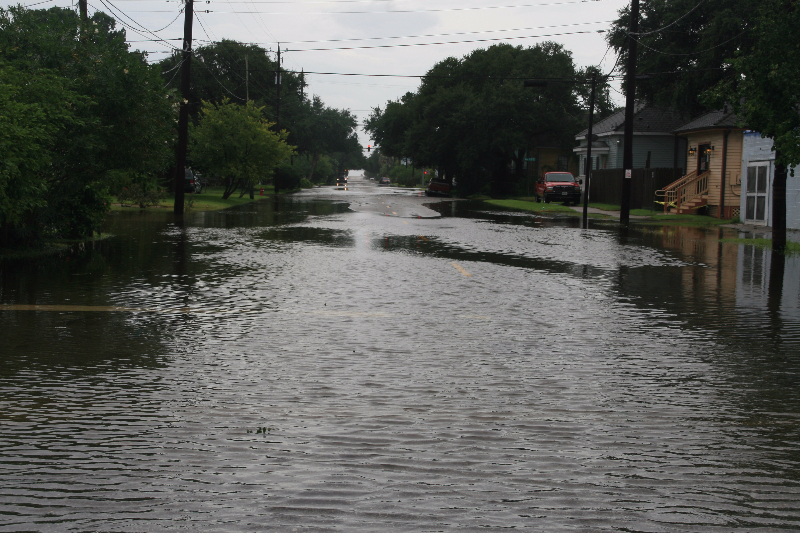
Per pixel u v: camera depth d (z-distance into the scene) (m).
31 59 20.08
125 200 41.44
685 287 14.76
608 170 55.75
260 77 92.44
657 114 56.78
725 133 40.06
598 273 16.86
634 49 36.47
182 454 5.32
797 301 13.06
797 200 31.81
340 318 10.98
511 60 80.56
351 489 4.71
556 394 7.01
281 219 35.00
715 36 41.88
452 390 7.12
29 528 4.15
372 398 6.81
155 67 21.59
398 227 30.83
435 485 4.78
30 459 5.21
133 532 4.11
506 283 14.97
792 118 20.36
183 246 21.70
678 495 4.66
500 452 5.41
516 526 4.20
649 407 6.62
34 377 7.51
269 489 4.70
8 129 15.12
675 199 45.34
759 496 4.66
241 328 10.16
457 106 77.06
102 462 5.15
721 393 7.12
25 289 13.47
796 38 20.00
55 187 20.33
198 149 53.19
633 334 10.02
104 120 21.00
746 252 22.28
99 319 10.73
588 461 5.24
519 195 79.81
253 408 6.47
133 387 7.14
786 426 6.11
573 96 79.31
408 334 9.86
